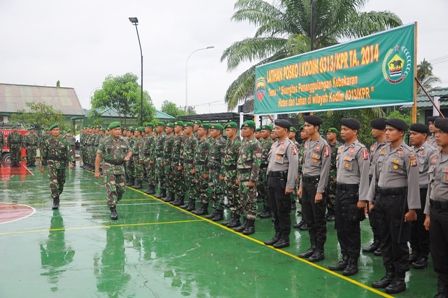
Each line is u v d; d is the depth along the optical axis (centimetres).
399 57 611
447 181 390
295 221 808
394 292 446
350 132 512
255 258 566
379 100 651
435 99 683
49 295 433
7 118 3416
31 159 1803
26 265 528
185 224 764
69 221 781
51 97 3800
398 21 1527
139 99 2433
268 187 636
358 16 1546
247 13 1652
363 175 485
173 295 436
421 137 538
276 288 458
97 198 1041
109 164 804
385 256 463
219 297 432
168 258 561
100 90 2456
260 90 994
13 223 761
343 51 724
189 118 1772
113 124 804
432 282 484
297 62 852
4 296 429
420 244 543
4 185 1254
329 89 761
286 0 1634
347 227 505
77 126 3145
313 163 558
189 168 880
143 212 870
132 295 435
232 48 1684
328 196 793
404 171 446
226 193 747
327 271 516
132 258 560
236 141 737
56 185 891
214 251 596
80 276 490
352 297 434
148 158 1120
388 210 452
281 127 618
